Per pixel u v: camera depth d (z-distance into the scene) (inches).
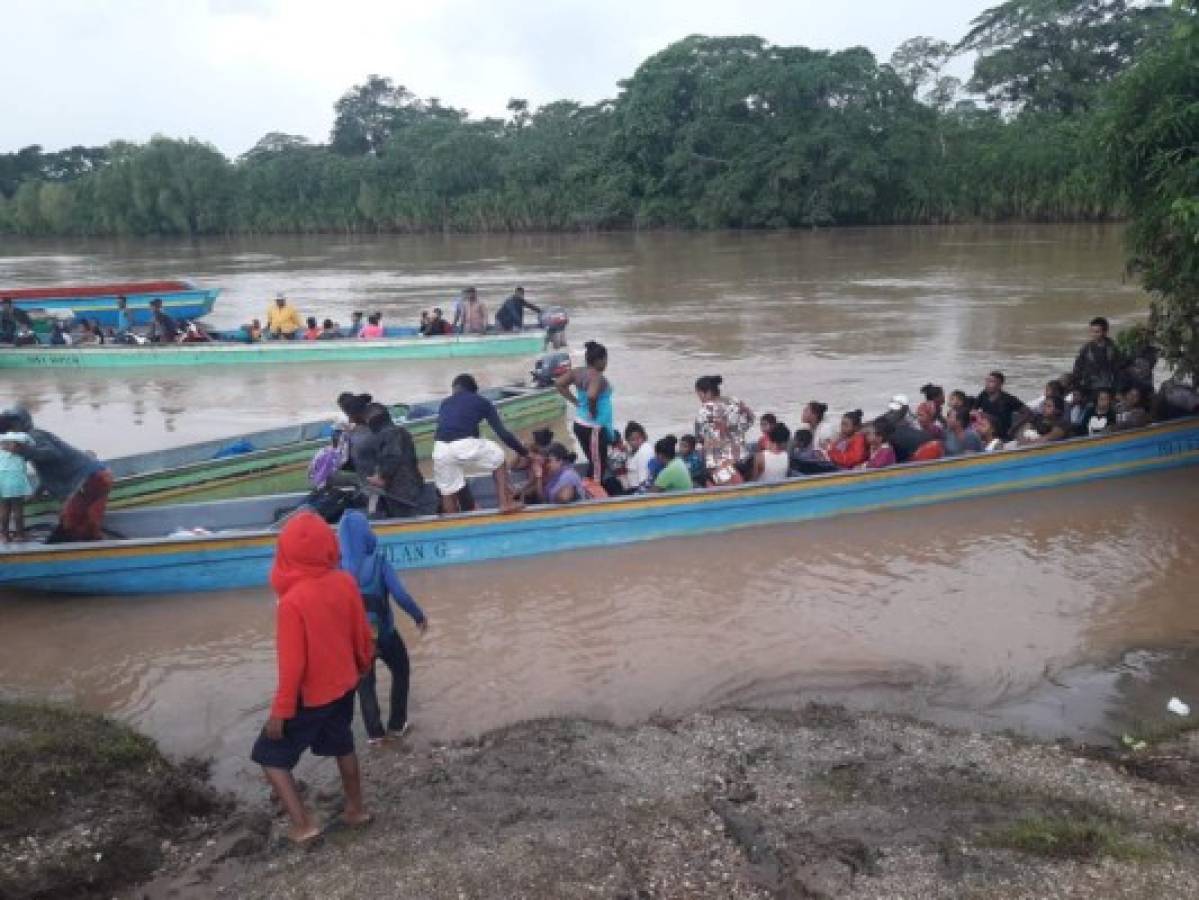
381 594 238.4
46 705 262.2
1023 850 191.8
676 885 187.0
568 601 332.8
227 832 213.0
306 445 451.8
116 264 2001.7
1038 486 426.0
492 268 1640.0
